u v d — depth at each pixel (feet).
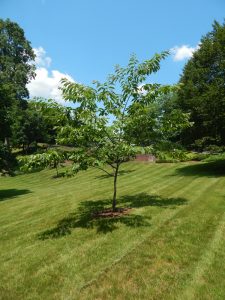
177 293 18.72
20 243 29.60
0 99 76.38
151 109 36.88
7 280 21.84
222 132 76.48
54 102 34.47
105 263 23.22
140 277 20.85
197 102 75.56
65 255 25.32
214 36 82.48
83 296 19.13
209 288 18.98
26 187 93.76
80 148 34.86
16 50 158.51
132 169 98.63
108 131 35.22
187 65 86.22
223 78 76.33
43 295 19.56
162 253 24.26
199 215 34.50
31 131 163.84
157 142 38.58
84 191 60.39
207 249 24.53
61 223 35.63
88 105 35.22
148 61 36.27
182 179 68.03
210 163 94.89
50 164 34.22
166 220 33.09
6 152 76.23
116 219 34.37
